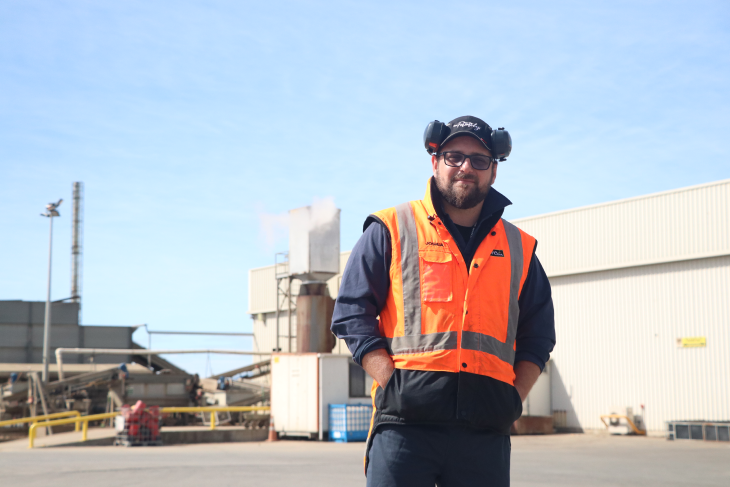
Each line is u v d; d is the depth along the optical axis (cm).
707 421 2523
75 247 7606
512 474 1081
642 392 2750
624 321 2841
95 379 2962
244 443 2106
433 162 301
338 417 2144
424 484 269
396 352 276
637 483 970
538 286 307
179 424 2983
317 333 2511
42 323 4991
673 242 2716
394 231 288
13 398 2975
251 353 3234
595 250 2942
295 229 2569
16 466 1147
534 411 2931
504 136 292
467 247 286
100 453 1535
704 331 2619
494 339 278
